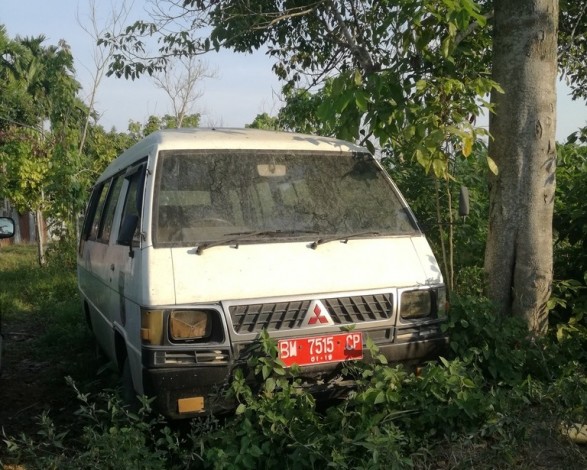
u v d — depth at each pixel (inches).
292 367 151.7
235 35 281.6
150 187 173.8
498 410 157.2
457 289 247.6
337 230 180.1
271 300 156.0
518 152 211.6
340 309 161.8
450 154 227.1
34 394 238.2
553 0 209.9
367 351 161.5
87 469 148.2
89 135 794.8
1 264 639.8
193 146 185.2
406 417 153.2
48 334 316.2
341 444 142.4
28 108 1176.8
